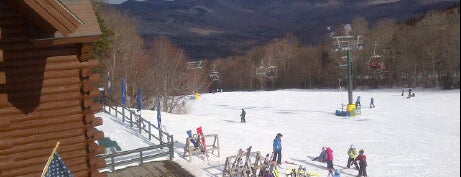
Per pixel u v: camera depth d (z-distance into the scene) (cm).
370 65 6644
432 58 6750
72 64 1012
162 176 1878
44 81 995
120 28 6475
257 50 14225
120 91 5284
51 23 788
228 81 13438
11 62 959
